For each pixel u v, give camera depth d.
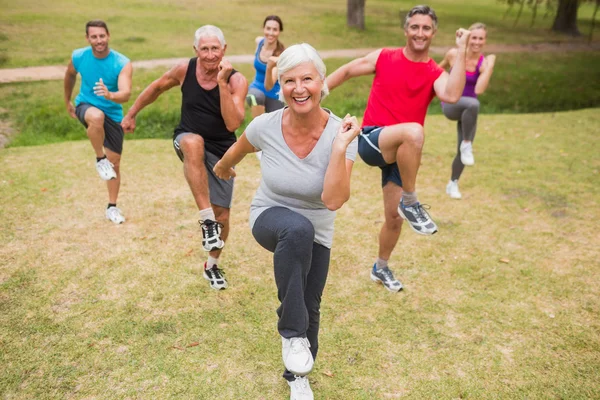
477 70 5.94
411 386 3.21
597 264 4.76
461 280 4.44
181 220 5.37
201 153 3.71
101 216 5.37
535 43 22.33
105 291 4.08
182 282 4.25
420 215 3.67
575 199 6.28
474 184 6.73
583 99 14.37
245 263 4.59
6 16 18.50
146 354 3.40
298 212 2.78
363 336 3.66
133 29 18.53
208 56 3.59
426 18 3.67
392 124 3.90
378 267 4.28
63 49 15.39
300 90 2.48
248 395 3.10
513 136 9.05
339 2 28.45
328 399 3.09
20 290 4.04
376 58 3.90
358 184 6.66
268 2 26.73
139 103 4.03
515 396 3.15
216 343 3.53
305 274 2.66
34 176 6.39
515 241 5.19
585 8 34.28
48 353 3.38
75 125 9.86
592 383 3.27
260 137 2.74
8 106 10.76
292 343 2.66
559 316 3.97
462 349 3.56
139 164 7.02
